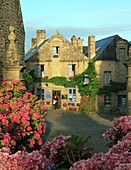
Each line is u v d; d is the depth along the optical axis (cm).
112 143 780
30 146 902
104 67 3172
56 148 628
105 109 3150
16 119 873
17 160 503
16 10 1802
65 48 3359
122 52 3198
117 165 417
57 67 3369
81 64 3316
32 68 3362
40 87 3362
